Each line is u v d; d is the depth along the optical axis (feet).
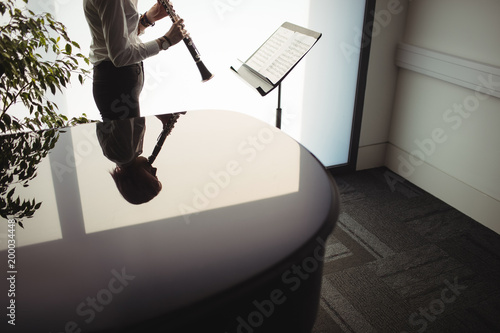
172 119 6.44
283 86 9.61
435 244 8.34
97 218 4.01
